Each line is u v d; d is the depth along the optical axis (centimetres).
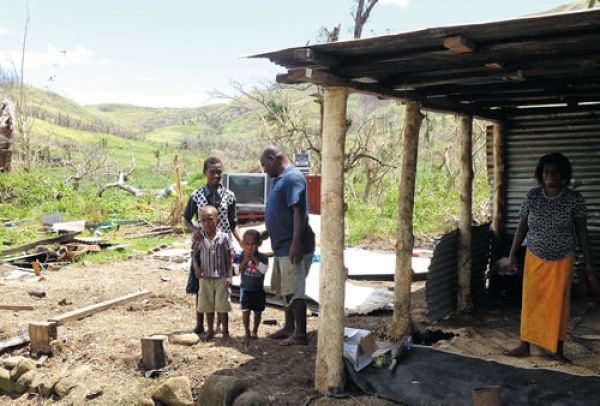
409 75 484
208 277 566
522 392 430
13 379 543
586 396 418
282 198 532
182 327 640
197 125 14838
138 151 8612
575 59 409
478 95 620
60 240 1241
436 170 2486
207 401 454
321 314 456
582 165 741
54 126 9331
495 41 372
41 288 834
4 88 3184
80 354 560
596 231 738
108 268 1007
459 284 676
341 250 450
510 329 611
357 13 1634
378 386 455
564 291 482
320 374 457
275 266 565
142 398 478
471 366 477
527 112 762
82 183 3188
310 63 415
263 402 432
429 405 425
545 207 483
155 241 1362
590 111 726
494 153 791
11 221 1730
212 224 560
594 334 587
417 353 509
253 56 412
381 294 741
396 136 2564
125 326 643
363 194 2125
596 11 309
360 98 3356
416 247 1185
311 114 2270
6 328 643
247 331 579
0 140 2366
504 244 795
